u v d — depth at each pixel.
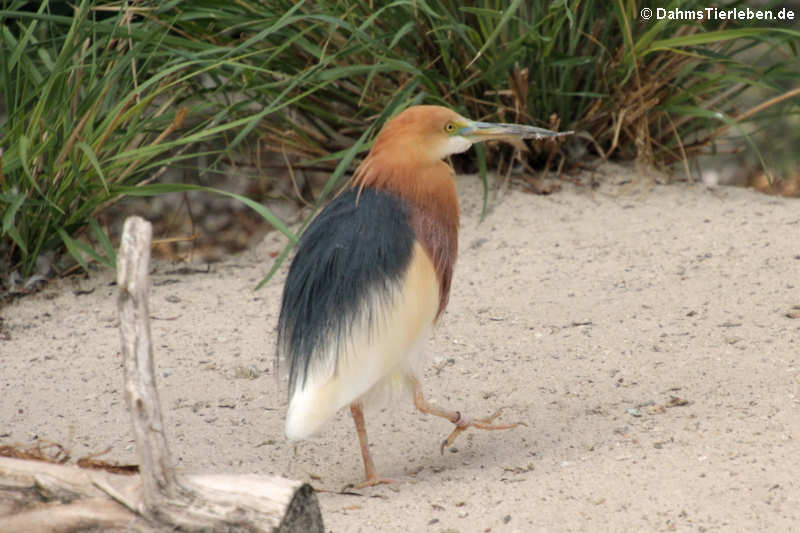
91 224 11.81
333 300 7.39
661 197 12.98
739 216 12.34
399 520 6.79
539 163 13.69
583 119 13.21
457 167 13.78
